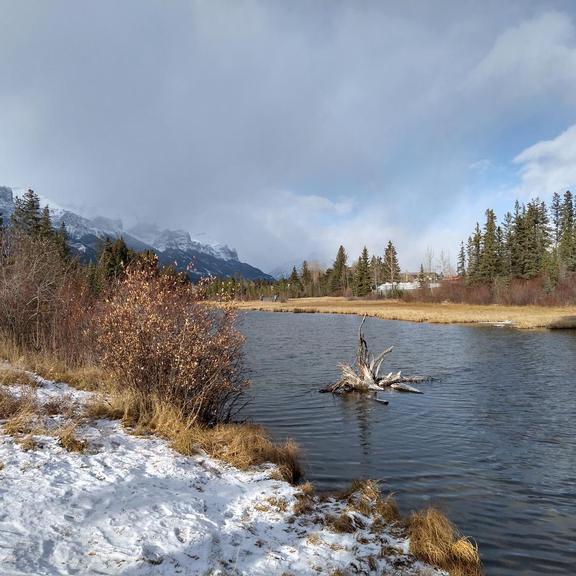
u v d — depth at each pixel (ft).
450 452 28.68
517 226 239.71
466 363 65.16
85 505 14.58
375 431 33.19
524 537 18.22
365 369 49.67
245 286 377.91
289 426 34.45
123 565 11.66
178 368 27.81
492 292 216.33
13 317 44.60
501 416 37.42
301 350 80.48
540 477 24.71
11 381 28.55
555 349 78.33
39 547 11.76
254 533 14.96
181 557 12.62
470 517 19.86
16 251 48.37
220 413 31.32
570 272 199.00
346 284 369.91
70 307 43.91
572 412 38.65
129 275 30.89
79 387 30.81
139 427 23.29
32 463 16.94
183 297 31.12
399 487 22.95
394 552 15.08
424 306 213.87
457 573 14.37
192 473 19.16
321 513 17.49
